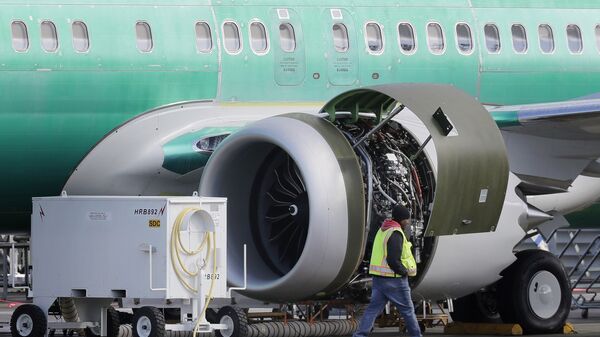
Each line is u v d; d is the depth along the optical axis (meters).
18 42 65.88
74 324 59.53
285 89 72.25
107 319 61.19
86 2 67.81
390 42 75.31
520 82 78.75
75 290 58.97
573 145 70.50
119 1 68.62
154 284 56.81
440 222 59.16
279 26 72.44
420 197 60.84
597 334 69.06
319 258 58.25
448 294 63.94
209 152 67.88
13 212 68.38
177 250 56.59
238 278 60.34
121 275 57.69
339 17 74.19
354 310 65.88
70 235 59.00
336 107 61.56
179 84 69.19
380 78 74.81
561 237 120.38
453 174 58.78
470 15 78.00
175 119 68.62
